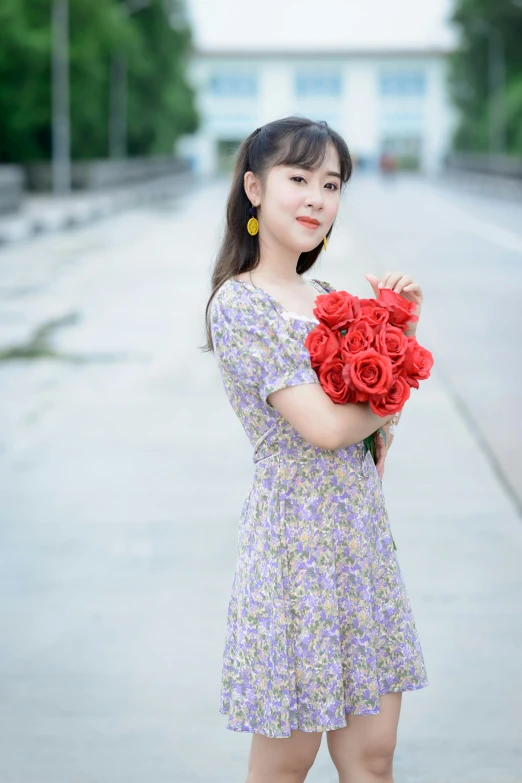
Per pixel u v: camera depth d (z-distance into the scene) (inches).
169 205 1337.4
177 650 145.1
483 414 266.8
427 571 169.3
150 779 114.3
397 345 78.5
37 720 127.3
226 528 192.5
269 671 82.4
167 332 404.2
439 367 319.9
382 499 86.7
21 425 270.8
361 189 1702.8
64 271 619.2
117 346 377.4
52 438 257.0
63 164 1336.1
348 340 78.1
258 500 83.7
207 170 2728.8
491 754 118.1
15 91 1386.6
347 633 83.0
